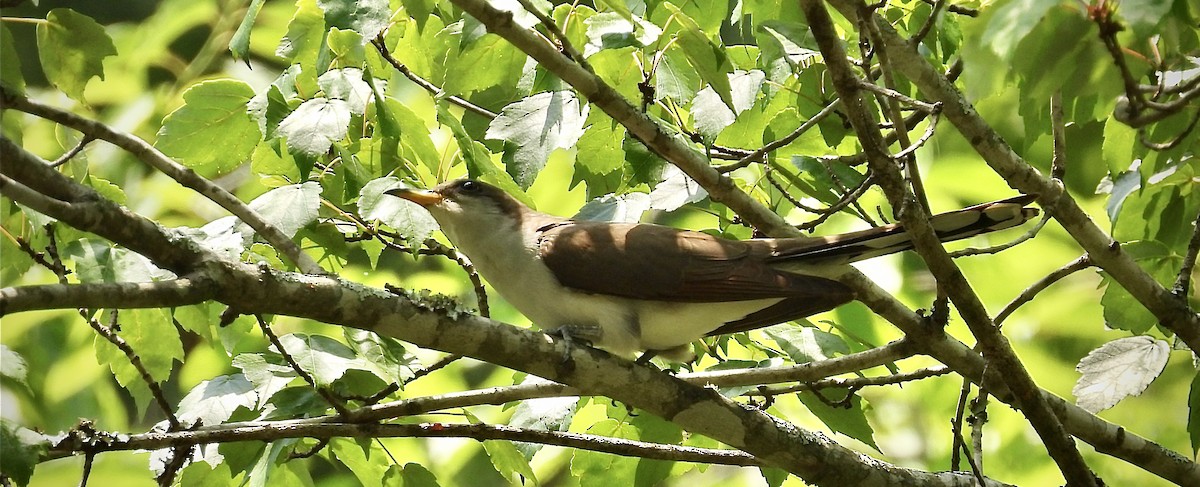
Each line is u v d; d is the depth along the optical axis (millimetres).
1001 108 14031
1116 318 9172
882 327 12820
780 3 9344
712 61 7895
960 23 9219
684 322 8422
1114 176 8641
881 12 9203
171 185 12812
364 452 8211
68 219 5672
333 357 7609
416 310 6789
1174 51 5883
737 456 8031
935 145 14023
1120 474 13047
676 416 7711
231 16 13078
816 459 8070
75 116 7160
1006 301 13648
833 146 9453
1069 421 8711
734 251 8336
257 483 7816
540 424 8633
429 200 8797
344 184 8484
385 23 7547
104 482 12734
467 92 8750
